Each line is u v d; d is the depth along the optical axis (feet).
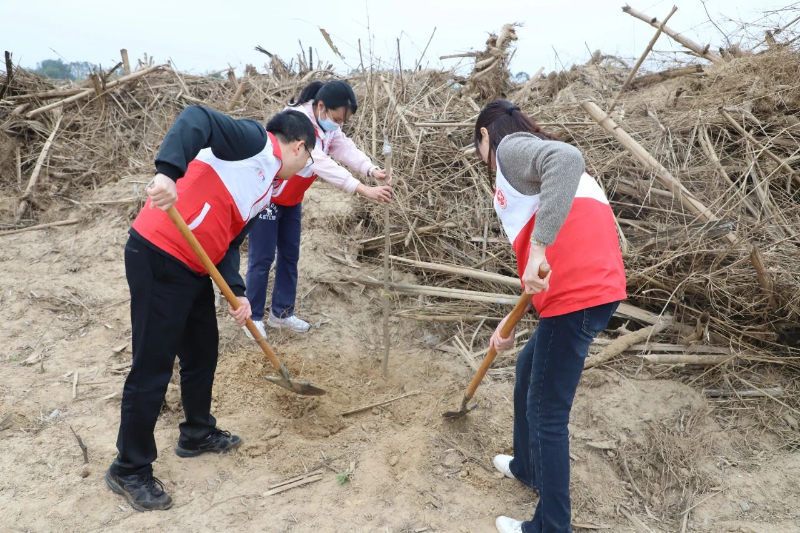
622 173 14.30
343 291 14.23
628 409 10.39
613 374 11.09
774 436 10.10
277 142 8.25
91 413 10.31
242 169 7.77
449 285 14.10
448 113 17.99
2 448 9.37
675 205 13.35
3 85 21.24
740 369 11.18
